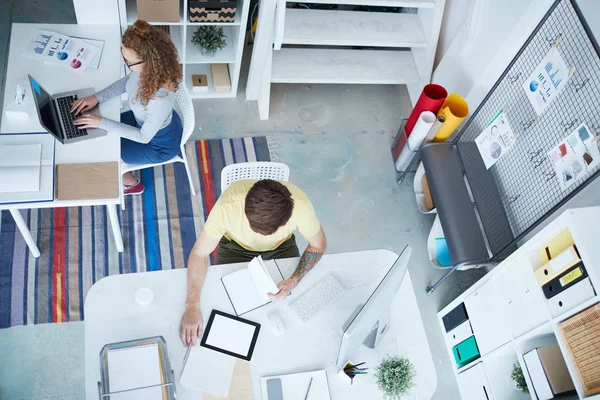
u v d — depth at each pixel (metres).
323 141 3.85
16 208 2.54
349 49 3.93
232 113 3.85
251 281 2.36
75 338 2.95
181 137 3.07
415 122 3.46
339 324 2.35
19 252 3.14
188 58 3.58
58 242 3.21
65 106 2.80
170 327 2.24
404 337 2.36
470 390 3.03
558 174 2.71
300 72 3.73
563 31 2.62
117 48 3.07
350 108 4.03
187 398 2.11
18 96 2.73
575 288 2.31
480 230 3.12
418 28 3.76
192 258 2.36
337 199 3.63
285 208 2.04
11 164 2.55
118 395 2.05
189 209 3.44
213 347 2.21
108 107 2.87
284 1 3.05
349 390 2.22
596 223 2.27
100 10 3.07
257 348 2.24
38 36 3.01
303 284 2.41
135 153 2.98
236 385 2.15
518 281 2.68
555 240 2.46
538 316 2.53
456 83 3.66
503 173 3.27
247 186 2.32
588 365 2.23
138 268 3.22
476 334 2.96
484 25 3.30
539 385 2.54
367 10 3.94
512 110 3.13
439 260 3.44
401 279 2.11
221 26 3.74
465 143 3.43
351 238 3.50
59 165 2.62
